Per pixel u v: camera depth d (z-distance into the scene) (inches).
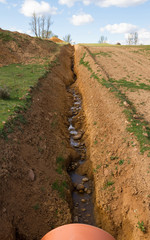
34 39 1267.2
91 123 560.7
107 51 1430.9
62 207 326.3
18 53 995.3
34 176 337.7
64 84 887.1
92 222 334.6
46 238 188.1
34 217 286.7
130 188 312.0
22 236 261.7
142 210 273.6
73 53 1640.0
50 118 545.3
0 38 1024.9
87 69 964.6
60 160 428.8
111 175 366.0
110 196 336.2
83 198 382.9
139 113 508.7
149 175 305.4
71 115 693.3
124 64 1067.9
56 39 2450.8
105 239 174.9
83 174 444.8
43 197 319.0
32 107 506.0
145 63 1103.0
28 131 418.3
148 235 248.4
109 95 614.9
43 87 663.1
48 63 942.4
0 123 373.1
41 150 403.5
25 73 756.0
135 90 682.8
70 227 190.1
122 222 296.0
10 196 279.7
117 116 489.4
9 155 324.8
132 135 401.1
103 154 425.4
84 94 788.0
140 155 348.8
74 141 553.6
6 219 251.8
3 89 506.0
